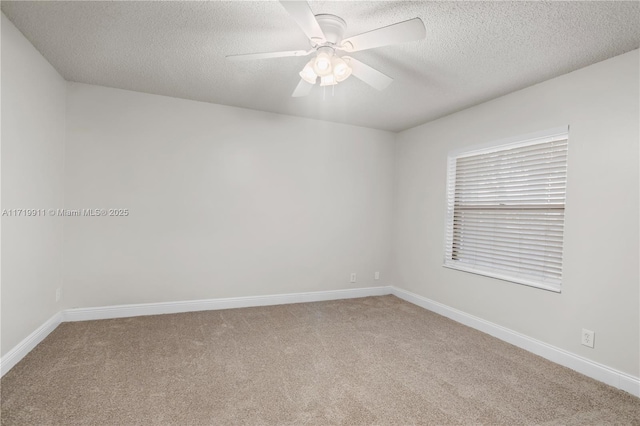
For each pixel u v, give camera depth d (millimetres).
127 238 3211
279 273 3869
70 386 1968
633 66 2141
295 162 3904
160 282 3346
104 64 2613
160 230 3330
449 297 3535
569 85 2500
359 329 3104
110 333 2801
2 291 2031
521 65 2434
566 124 2508
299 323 3221
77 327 2895
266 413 1776
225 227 3594
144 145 3248
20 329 2270
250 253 3717
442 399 1961
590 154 2354
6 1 1829
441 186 3703
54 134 2750
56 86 2760
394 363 2418
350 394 1987
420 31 1629
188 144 3412
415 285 4051
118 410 1756
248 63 2539
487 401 1952
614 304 2193
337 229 4164
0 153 1975
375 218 4391
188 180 3422
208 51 2367
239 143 3623
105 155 3115
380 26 1992
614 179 2217
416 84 2828
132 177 3213
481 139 3234
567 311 2459
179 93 3227
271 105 3518
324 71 1960
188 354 2465
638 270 2086
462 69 2529
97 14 1941
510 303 2885
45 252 2635
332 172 4109
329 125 4078
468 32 2021
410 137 4223
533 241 2777
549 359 2543
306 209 3982
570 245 2463
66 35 2180
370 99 3230
